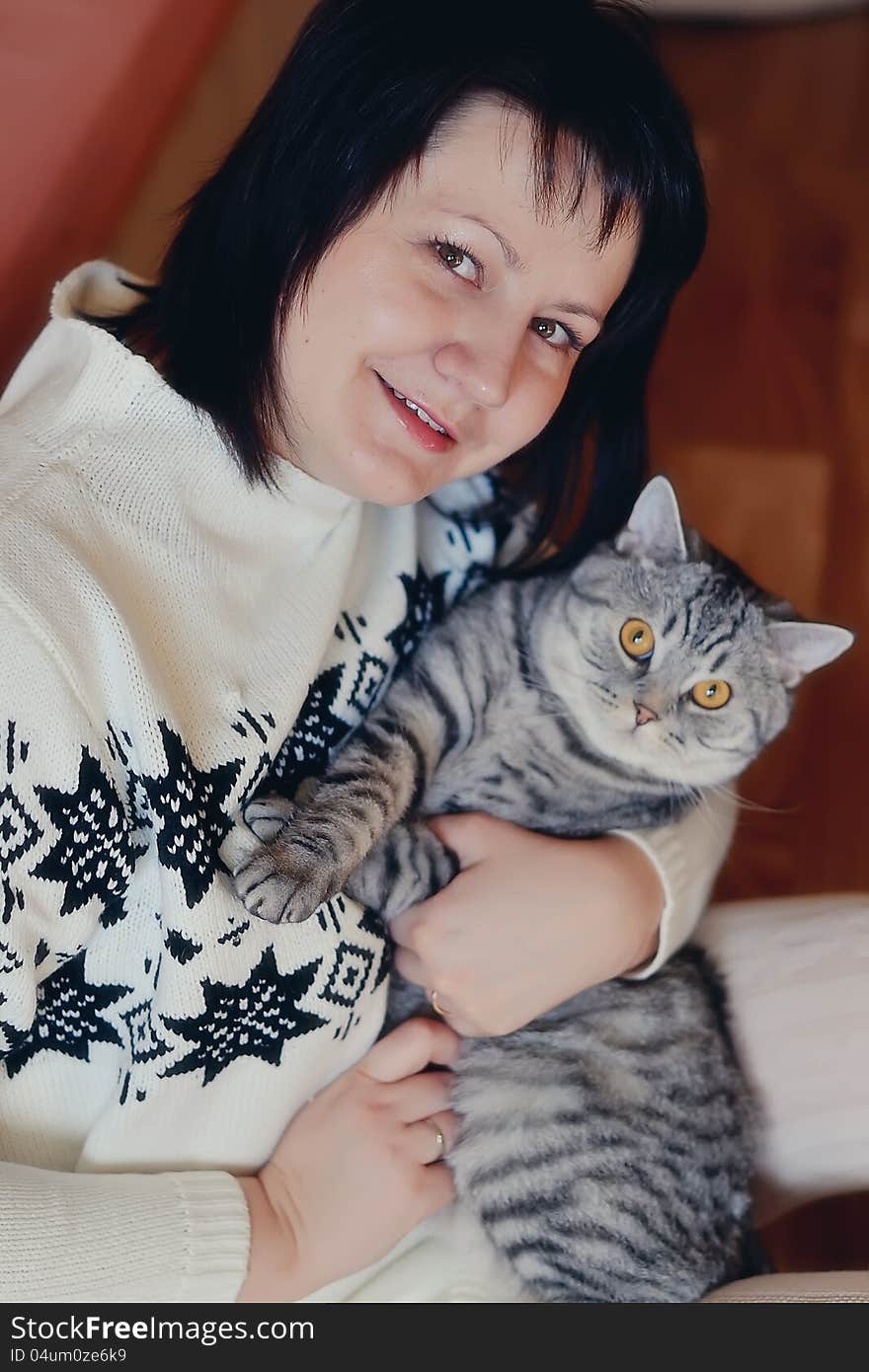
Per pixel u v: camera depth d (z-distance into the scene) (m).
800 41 3.72
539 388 1.05
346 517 1.17
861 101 3.54
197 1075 1.06
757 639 1.53
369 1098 1.21
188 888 0.98
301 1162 1.16
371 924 1.18
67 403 1.02
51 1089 1.08
